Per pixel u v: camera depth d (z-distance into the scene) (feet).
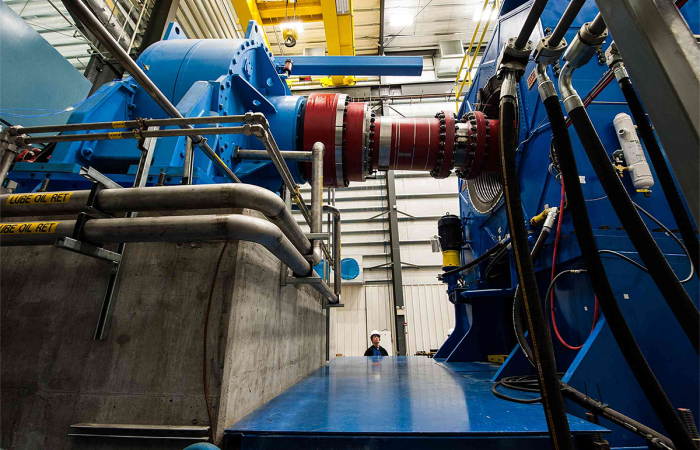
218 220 2.79
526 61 2.95
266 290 4.19
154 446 2.86
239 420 3.26
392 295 23.75
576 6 2.29
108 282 3.42
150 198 2.97
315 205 4.66
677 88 1.23
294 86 28.30
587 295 5.09
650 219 5.18
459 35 27.20
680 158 1.23
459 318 11.23
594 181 5.48
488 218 9.26
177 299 3.30
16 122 8.15
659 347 4.43
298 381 5.91
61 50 11.75
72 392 3.14
